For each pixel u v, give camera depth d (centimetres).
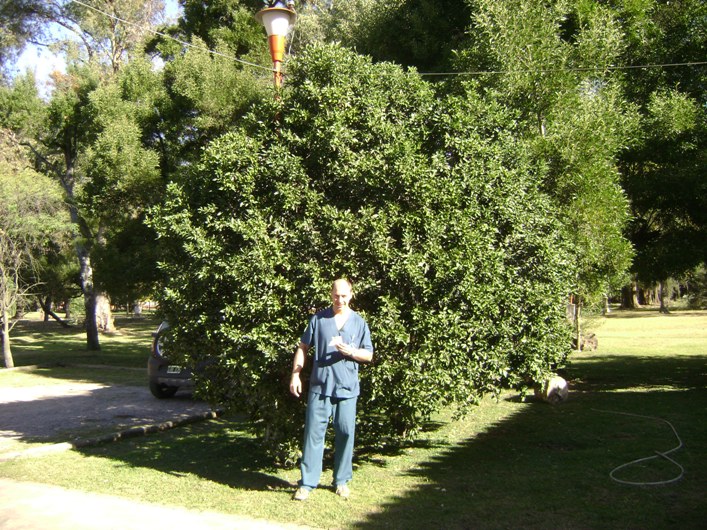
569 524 442
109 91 1584
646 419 821
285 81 717
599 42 995
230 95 1435
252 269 551
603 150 908
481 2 947
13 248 1795
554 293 690
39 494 540
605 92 996
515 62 930
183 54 1656
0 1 2523
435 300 563
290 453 585
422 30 1312
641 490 516
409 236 559
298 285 567
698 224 1103
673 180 1045
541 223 695
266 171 597
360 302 584
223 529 452
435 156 601
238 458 669
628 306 5250
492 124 684
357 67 645
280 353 554
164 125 1562
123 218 1606
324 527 453
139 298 1631
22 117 2434
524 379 778
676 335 2484
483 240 584
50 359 2111
